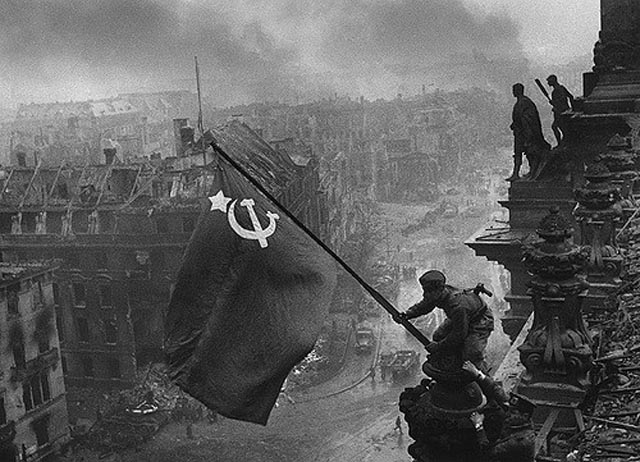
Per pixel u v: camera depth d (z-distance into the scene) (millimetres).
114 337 56562
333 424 48094
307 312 9836
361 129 132375
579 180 20406
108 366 56969
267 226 9977
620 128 19875
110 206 56375
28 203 59812
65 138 129000
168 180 56875
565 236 9125
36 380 46500
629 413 8203
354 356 58781
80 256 56312
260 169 62219
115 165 61188
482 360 6777
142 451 46531
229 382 9766
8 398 44125
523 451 6566
